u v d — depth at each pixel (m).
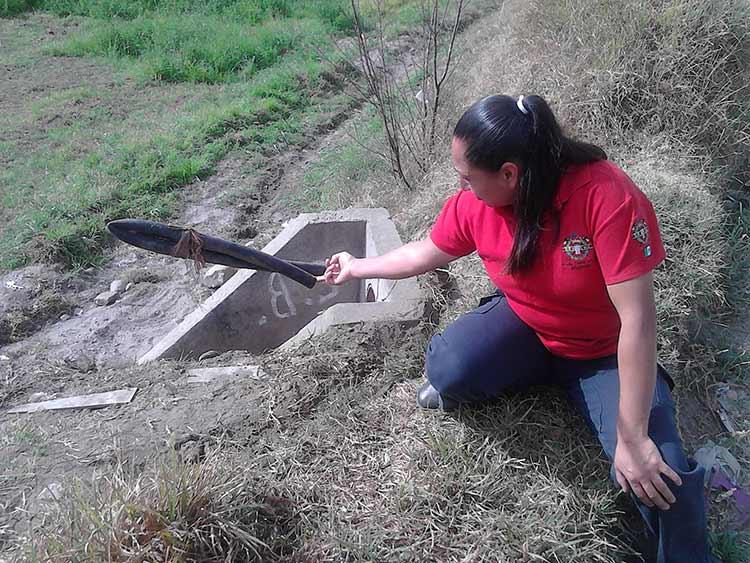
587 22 5.01
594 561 2.30
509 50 5.62
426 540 2.32
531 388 2.79
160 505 2.22
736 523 2.74
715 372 3.37
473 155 2.09
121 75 8.69
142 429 2.85
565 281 2.19
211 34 9.69
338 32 9.94
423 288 3.52
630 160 4.29
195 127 7.25
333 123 7.70
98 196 5.91
